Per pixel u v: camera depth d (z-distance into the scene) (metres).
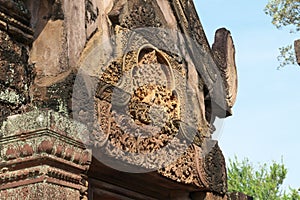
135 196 6.33
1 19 4.60
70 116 4.72
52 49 5.11
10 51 4.64
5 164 3.91
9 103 4.46
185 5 7.03
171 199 6.75
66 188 3.98
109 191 5.98
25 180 3.85
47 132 3.86
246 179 25.14
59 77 4.89
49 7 5.22
